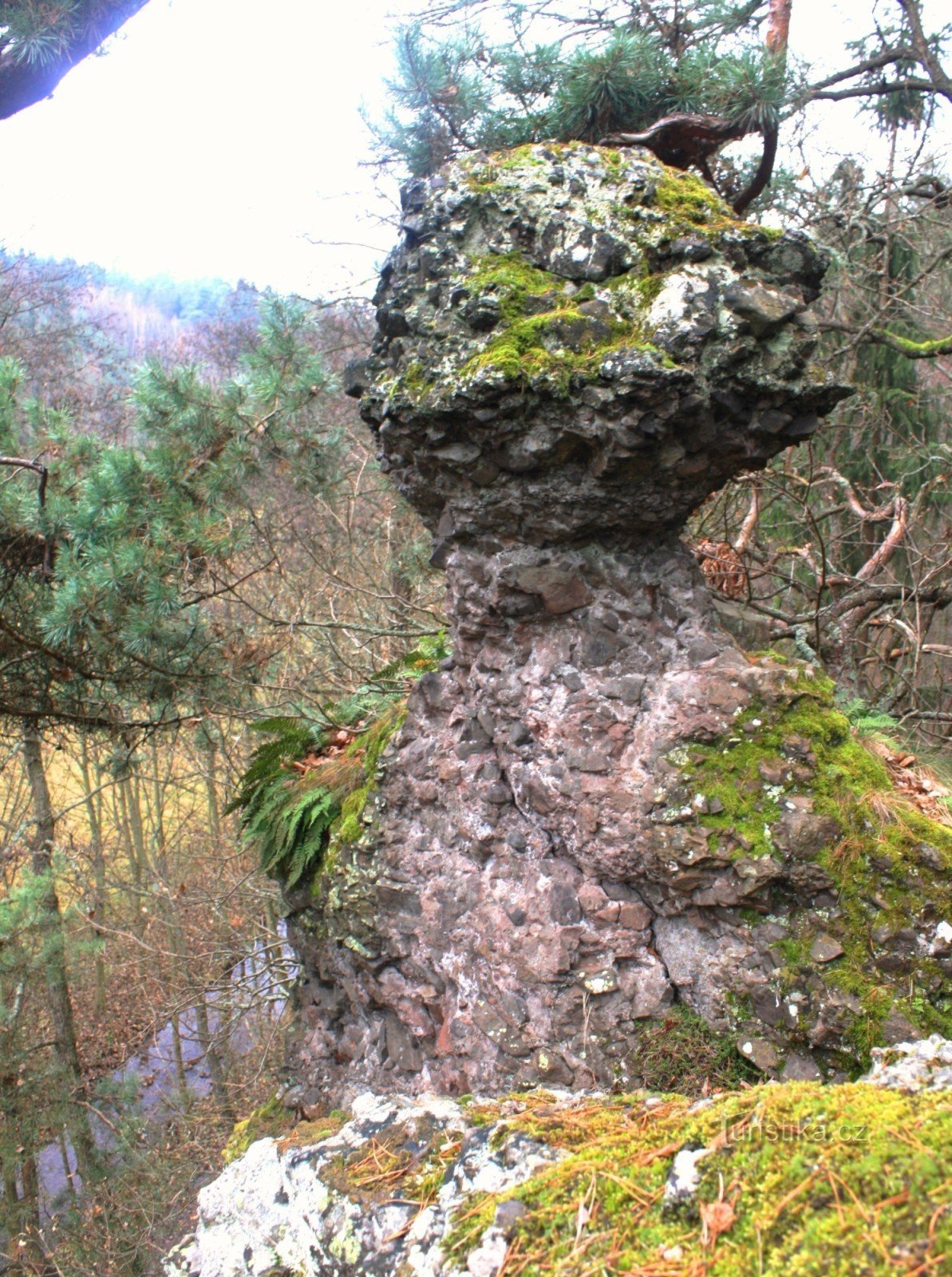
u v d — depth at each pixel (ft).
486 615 9.43
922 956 7.73
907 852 7.88
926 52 24.67
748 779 8.19
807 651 16.38
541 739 9.07
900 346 22.36
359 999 10.86
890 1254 3.87
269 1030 30.60
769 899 8.05
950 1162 4.17
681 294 7.95
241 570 25.09
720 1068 8.08
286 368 17.01
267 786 12.78
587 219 8.39
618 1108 5.97
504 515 9.02
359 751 11.96
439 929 9.74
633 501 8.66
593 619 8.99
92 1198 27.25
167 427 16.76
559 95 12.99
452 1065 9.52
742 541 18.58
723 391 7.97
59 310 40.86
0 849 34.22
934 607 21.68
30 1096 27.07
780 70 11.99
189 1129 29.09
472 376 8.09
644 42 12.60
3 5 12.60
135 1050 38.34
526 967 8.88
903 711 19.84
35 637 17.67
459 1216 5.23
